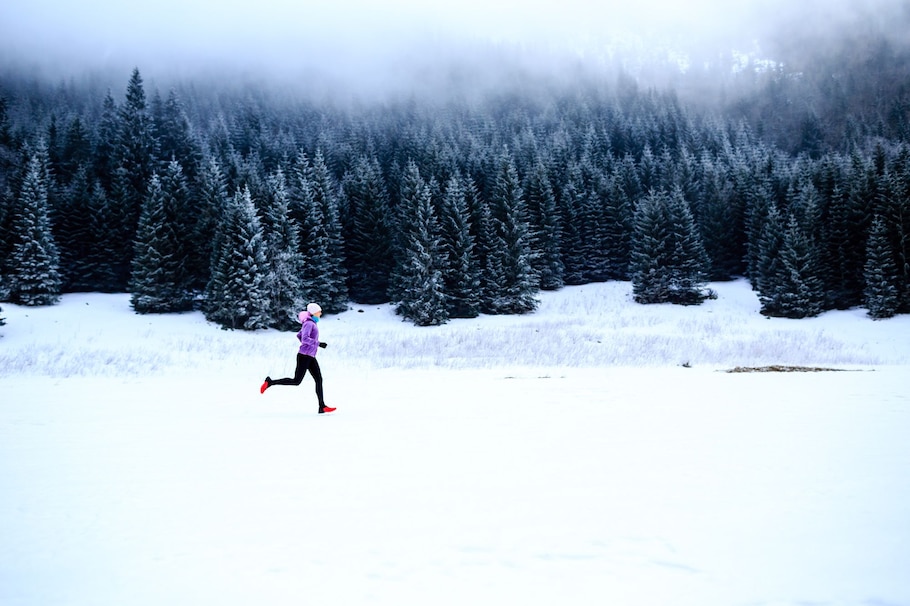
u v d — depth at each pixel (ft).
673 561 6.66
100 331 114.11
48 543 7.66
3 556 7.19
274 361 61.16
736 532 7.58
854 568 6.30
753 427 16.02
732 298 161.27
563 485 10.24
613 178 201.16
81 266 159.22
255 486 10.57
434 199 175.42
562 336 90.12
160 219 141.28
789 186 181.16
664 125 320.50
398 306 148.66
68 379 38.09
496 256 155.53
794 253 136.15
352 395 27.37
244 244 129.18
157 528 8.27
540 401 22.97
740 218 188.55
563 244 187.01
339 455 13.25
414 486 10.39
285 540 7.72
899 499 8.84
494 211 161.89
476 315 149.38
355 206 172.86
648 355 59.77
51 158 197.88
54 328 115.34
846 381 29.94
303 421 18.94
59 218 159.33
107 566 6.86
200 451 13.88
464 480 10.76
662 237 157.99
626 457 12.44
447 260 150.30
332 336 104.47
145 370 49.49
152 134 210.18
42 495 10.03
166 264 140.67
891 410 19.01
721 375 35.47
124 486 10.64
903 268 127.95
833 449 12.82
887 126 487.61
